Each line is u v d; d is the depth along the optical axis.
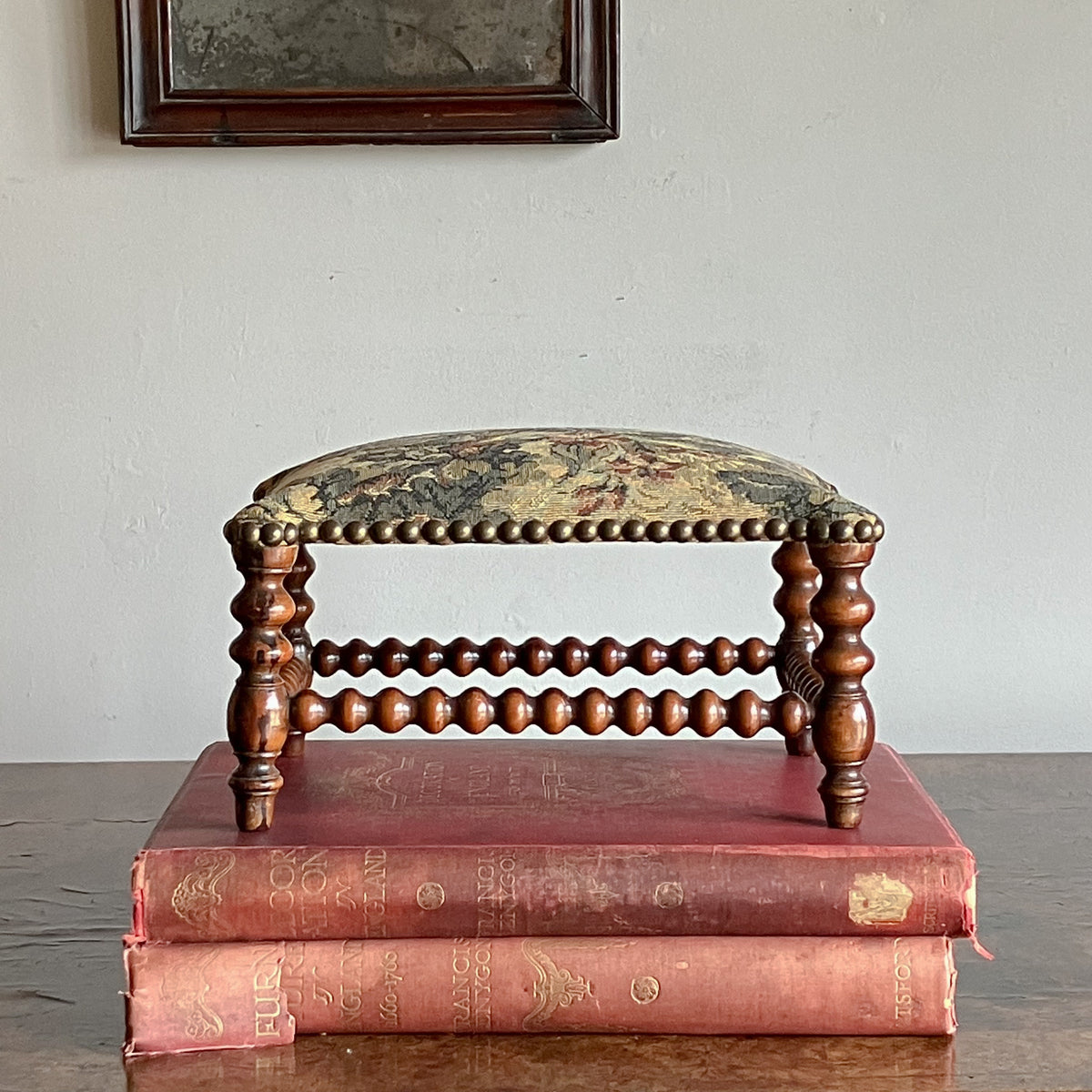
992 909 1.06
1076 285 1.55
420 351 1.56
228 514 1.59
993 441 1.58
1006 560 1.60
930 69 1.53
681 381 1.57
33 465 1.58
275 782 0.86
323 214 1.54
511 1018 0.85
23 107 1.52
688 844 0.84
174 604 1.61
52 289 1.55
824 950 0.84
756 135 1.54
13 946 1.00
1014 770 1.45
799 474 0.90
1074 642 1.61
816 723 0.87
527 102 1.49
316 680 1.62
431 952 0.84
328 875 0.83
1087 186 1.54
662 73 1.53
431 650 1.04
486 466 0.87
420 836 0.85
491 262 1.55
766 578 1.60
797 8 1.52
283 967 0.84
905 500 1.59
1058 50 1.53
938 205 1.54
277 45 1.48
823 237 1.55
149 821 1.29
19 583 1.60
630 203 1.54
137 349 1.56
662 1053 0.83
